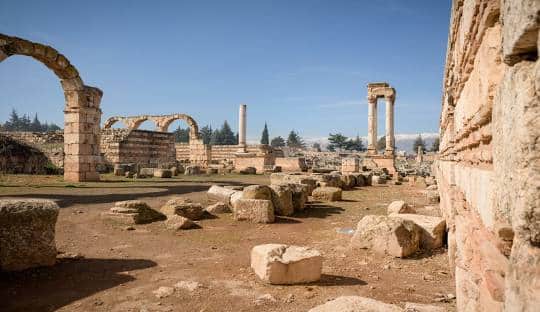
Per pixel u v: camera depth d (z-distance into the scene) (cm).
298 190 1234
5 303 441
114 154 3784
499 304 224
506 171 192
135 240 792
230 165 4284
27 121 14138
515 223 168
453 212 572
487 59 266
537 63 153
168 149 4475
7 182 1952
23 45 1750
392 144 3528
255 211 1014
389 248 684
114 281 530
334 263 641
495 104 226
